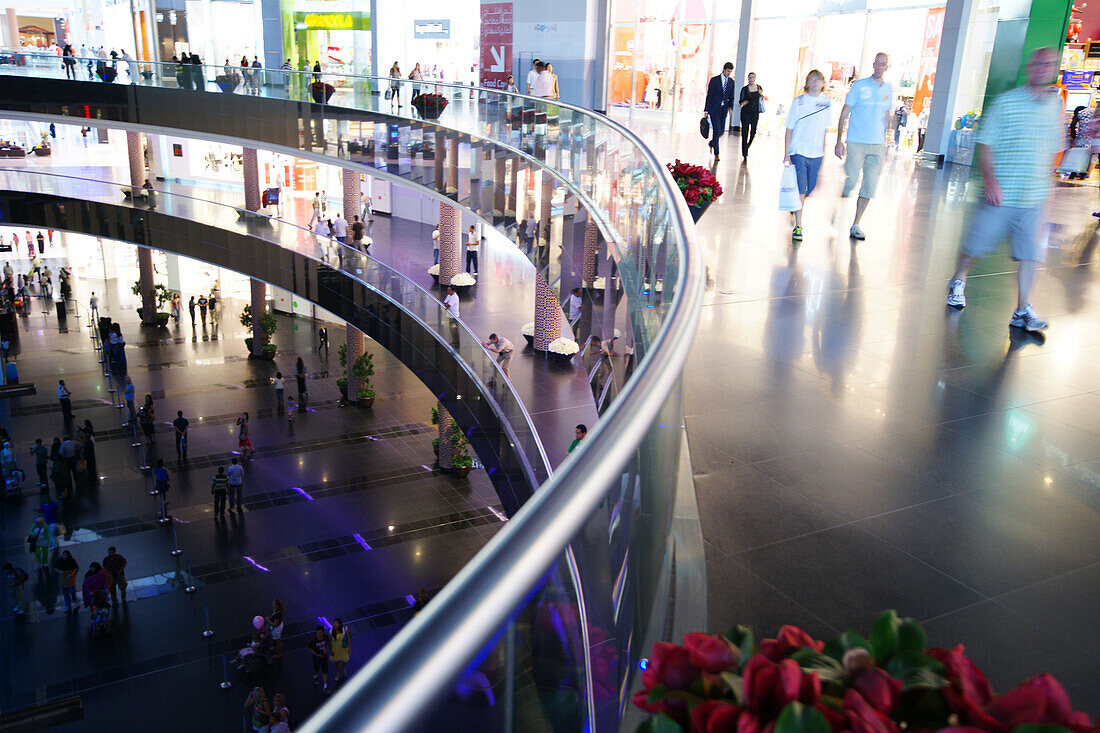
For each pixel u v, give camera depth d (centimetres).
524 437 1527
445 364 2014
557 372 1942
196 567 1853
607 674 141
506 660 94
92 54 3659
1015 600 291
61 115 2461
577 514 109
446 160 1883
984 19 1639
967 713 112
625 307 667
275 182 3578
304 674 1530
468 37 2964
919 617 281
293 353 3266
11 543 1931
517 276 2758
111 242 3928
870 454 404
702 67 2395
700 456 399
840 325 607
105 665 1524
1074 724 109
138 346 3247
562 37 2548
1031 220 581
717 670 121
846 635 131
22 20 3831
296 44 3338
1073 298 683
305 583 1819
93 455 2220
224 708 1434
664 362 171
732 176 1391
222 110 2345
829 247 866
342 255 2389
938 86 1747
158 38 3569
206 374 3016
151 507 2106
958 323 613
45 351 3152
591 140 1047
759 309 642
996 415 453
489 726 89
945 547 324
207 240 2708
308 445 2500
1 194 2817
